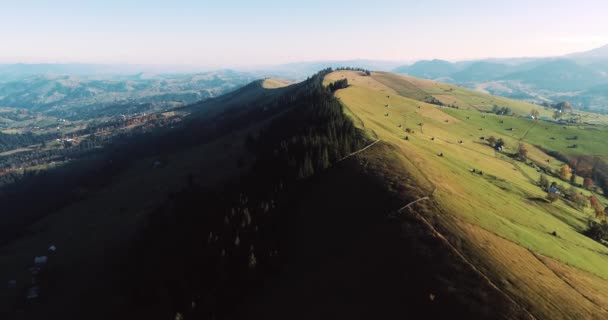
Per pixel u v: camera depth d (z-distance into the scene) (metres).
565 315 57.25
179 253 95.94
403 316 56.75
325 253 77.44
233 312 72.25
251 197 105.81
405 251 68.75
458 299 57.06
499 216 92.88
